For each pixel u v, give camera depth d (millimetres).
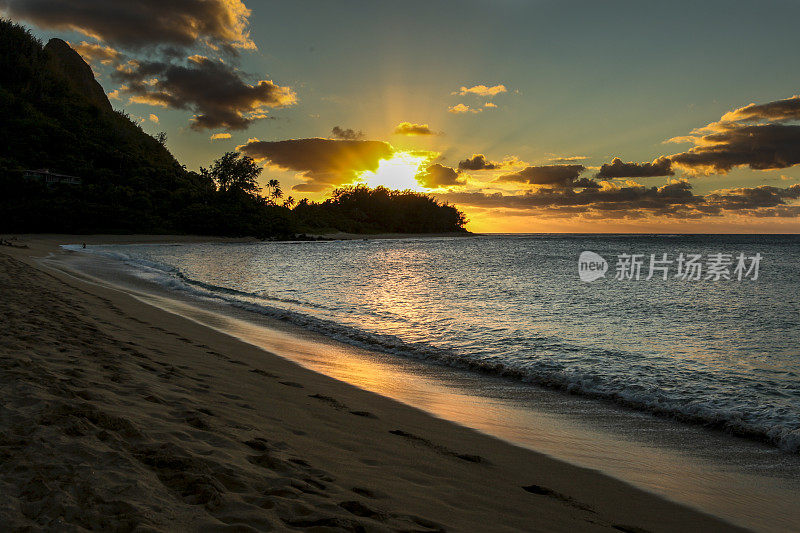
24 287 13242
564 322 15781
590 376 8945
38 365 5270
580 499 4129
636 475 4828
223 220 112062
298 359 9281
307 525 2801
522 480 4418
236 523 2668
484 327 14320
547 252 79500
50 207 89250
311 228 161375
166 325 11266
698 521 3932
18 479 2807
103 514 2535
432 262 52312
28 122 124062
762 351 12000
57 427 3578
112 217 96250
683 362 10633
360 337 12078
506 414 6730
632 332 14328
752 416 7023
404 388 7770
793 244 122188
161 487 2967
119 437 3646
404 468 4293
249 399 5852
